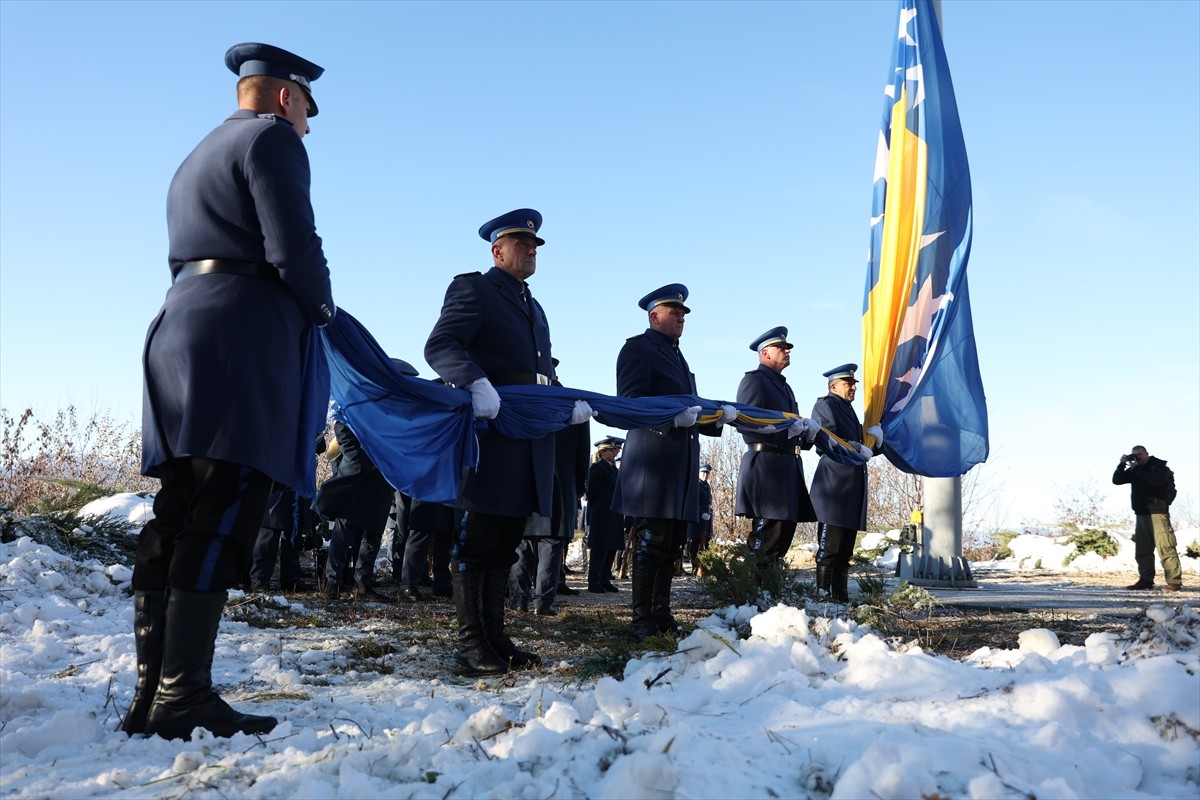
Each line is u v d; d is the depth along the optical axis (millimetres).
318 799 1935
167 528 2830
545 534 6852
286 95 3131
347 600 7406
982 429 8156
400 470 4129
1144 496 12070
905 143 8531
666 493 5621
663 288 6176
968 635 5574
